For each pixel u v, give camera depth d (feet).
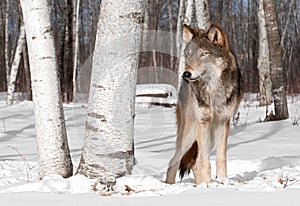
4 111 71.31
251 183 21.27
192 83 23.45
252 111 70.18
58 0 157.79
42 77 23.71
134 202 16.55
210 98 23.54
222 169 24.59
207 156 23.59
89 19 177.47
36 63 23.70
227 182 21.70
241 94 25.38
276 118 56.75
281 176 23.91
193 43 23.77
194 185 20.94
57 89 24.14
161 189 20.08
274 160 31.48
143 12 21.83
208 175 23.58
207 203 15.94
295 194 17.03
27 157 34.81
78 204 16.38
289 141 42.14
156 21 146.20
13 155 36.11
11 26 173.88
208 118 23.62
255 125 53.01
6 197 17.87
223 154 24.56
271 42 56.29
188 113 23.70
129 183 21.24
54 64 24.03
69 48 98.89
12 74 86.58
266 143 41.27
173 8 180.45
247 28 161.99
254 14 156.46
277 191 17.89
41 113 23.82
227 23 168.35
